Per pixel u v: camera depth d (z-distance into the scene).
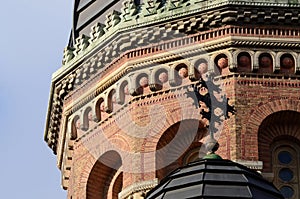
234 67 40.28
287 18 40.78
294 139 40.38
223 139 39.53
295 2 40.81
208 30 40.94
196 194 30.75
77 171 43.00
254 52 40.59
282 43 40.66
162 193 31.38
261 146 39.81
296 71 40.47
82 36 43.84
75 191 42.81
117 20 42.53
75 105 43.44
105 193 42.62
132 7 42.31
